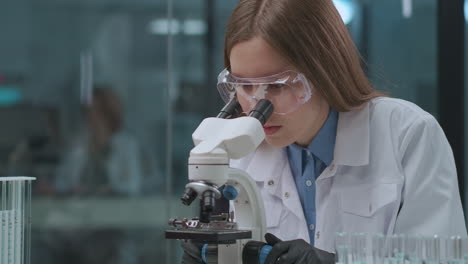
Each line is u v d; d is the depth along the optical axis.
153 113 5.14
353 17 3.64
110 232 5.20
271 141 1.68
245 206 1.61
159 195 5.14
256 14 1.58
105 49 5.27
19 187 1.62
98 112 5.23
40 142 5.24
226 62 1.69
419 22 3.61
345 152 1.79
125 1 5.21
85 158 5.21
